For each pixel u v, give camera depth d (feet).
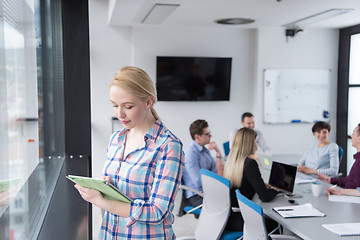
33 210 5.10
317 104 23.89
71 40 10.04
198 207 12.21
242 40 23.54
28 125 5.00
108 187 4.12
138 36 22.17
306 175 14.15
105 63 22.03
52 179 7.29
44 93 7.20
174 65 22.41
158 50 22.50
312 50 23.58
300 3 16.10
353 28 22.48
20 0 4.61
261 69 23.22
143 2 15.60
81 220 4.91
